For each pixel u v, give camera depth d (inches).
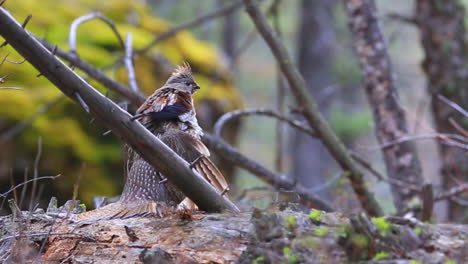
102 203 354.9
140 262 225.5
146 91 605.3
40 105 536.1
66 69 226.8
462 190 414.0
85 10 687.7
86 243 242.4
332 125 897.5
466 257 210.2
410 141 462.3
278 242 214.4
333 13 956.6
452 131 540.7
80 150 536.7
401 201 461.4
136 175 266.5
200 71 666.8
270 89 1230.9
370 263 205.6
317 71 941.8
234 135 668.7
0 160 507.2
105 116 231.1
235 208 256.7
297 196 267.3
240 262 213.2
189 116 268.1
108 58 609.3
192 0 1077.8
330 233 217.0
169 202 263.3
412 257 210.1
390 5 1145.4
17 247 242.2
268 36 422.6
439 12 543.2
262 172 429.4
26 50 223.1
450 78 540.4
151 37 683.4
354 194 390.6
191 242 228.7
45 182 519.8
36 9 648.4
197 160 243.4
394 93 470.3
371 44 474.9
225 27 1035.3
